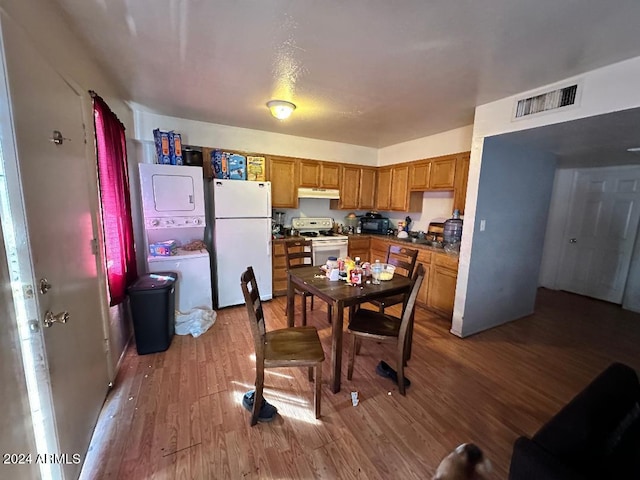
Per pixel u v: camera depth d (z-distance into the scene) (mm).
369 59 1811
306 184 4129
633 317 3463
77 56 1625
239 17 1411
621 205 3871
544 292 4484
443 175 3564
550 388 2072
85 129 1682
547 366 2355
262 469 1387
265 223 3514
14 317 970
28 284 1039
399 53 1727
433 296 3400
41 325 1078
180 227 3016
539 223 3291
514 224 3027
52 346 1144
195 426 1632
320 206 4668
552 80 2031
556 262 4621
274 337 1889
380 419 1729
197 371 2156
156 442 1517
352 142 4387
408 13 1351
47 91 1229
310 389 1992
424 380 2127
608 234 4004
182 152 3094
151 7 1346
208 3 1310
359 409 1808
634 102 1704
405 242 3844
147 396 1873
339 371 1939
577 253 4363
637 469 954
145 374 2107
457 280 2885
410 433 1633
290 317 2564
